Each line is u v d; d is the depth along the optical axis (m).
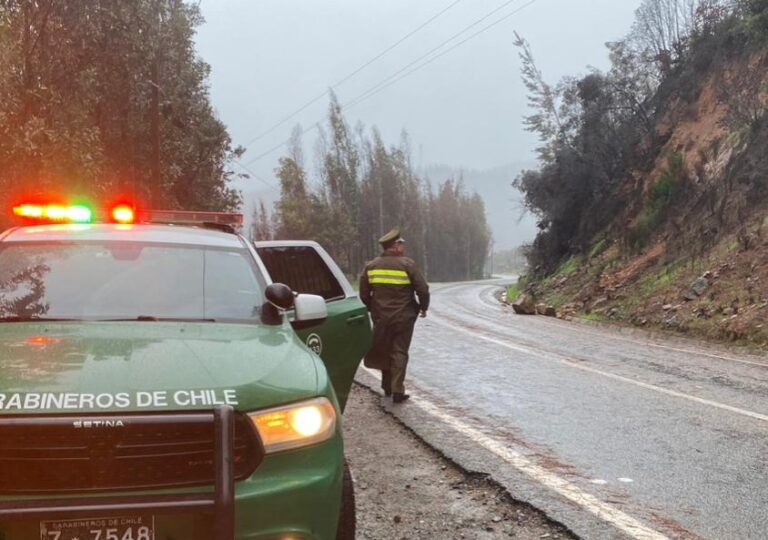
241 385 2.92
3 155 11.02
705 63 30.84
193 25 26.48
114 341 3.24
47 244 4.27
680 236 23.19
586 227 34.16
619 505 4.77
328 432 3.08
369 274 8.20
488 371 10.40
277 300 3.84
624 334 17.81
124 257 4.21
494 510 4.75
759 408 7.80
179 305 3.91
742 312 15.89
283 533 2.81
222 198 31.03
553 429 6.82
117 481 2.65
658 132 31.64
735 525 4.44
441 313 23.89
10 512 2.51
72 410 2.63
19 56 12.02
